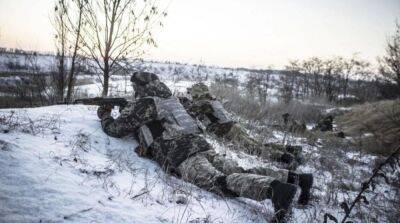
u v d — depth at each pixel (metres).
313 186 4.33
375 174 2.82
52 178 2.83
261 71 33.12
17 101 6.66
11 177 2.66
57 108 5.15
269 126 7.95
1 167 2.76
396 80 13.67
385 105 10.99
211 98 5.35
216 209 3.14
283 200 2.84
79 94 7.41
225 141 5.12
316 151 6.41
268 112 9.45
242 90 11.09
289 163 4.74
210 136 5.14
